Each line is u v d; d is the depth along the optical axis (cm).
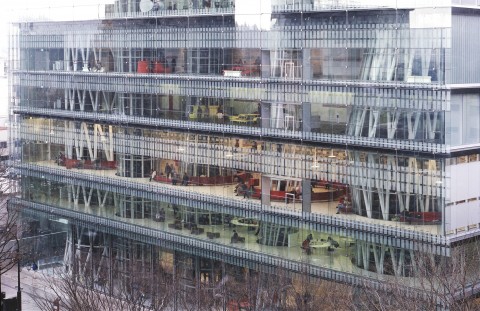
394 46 7862
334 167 8394
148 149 10194
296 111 8669
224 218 9425
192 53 9612
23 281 10688
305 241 8688
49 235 11331
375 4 7962
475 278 7675
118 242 10619
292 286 8456
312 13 8456
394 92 7850
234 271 9306
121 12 10338
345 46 8231
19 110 11956
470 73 7762
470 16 7719
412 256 7812
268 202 8994
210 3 9356
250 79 9044
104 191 10775
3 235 9631
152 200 10181
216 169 9488
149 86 10094
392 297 7562
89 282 9450
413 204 7819
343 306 7806
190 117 9681
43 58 11494
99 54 10681
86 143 10981
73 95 11100
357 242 8244
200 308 8519
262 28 8900
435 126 7606
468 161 7794
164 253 10075
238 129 9206
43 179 11656
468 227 7831
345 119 8250
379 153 8012
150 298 9319
